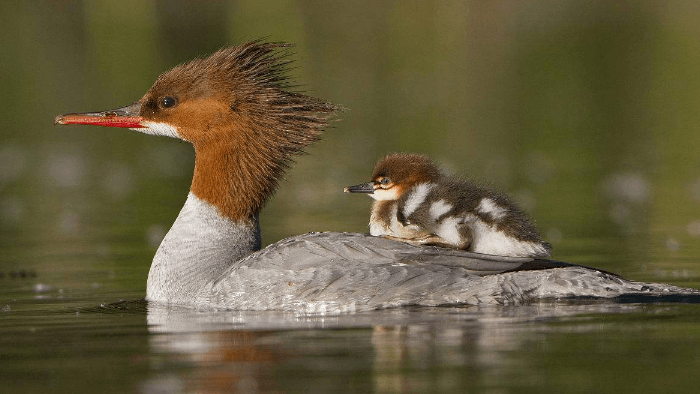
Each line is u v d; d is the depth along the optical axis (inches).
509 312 409.1
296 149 492.4
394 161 549.6
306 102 490.9
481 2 1881.2
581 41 1710.1
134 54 1492.4
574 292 430.3
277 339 373.7
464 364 330.3
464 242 482.3
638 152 1048.2
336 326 394.6
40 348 374.9
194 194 492.7
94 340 386.6
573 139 1122.7
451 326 385.4
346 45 1708.9
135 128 500.4
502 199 494.9
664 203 807.1
